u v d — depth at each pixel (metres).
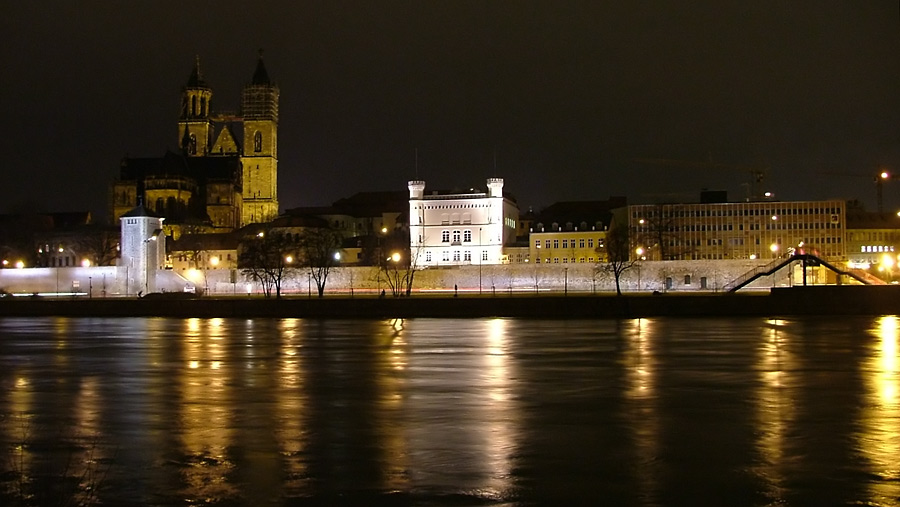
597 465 33.53
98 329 109.00
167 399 49.56
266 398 49.56
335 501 29.44
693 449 35.94
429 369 62.22
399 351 75.06
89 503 29.53
